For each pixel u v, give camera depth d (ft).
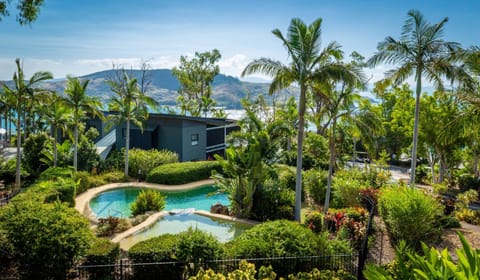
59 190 52.13
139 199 53.67
